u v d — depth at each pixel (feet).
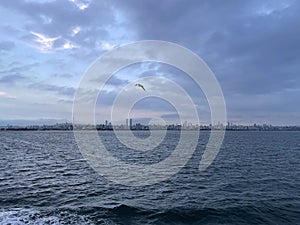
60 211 55.83
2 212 54.75
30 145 283.38
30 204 61.16
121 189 77.56
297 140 391.04
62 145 281.74
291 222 51.55
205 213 55.62
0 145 282.15
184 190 76.33
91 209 57.26
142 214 54.85
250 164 130.31
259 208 58.80
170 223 51.08
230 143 309.63
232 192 73.77
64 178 94.12
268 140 388.78
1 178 92.94
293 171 109.81
